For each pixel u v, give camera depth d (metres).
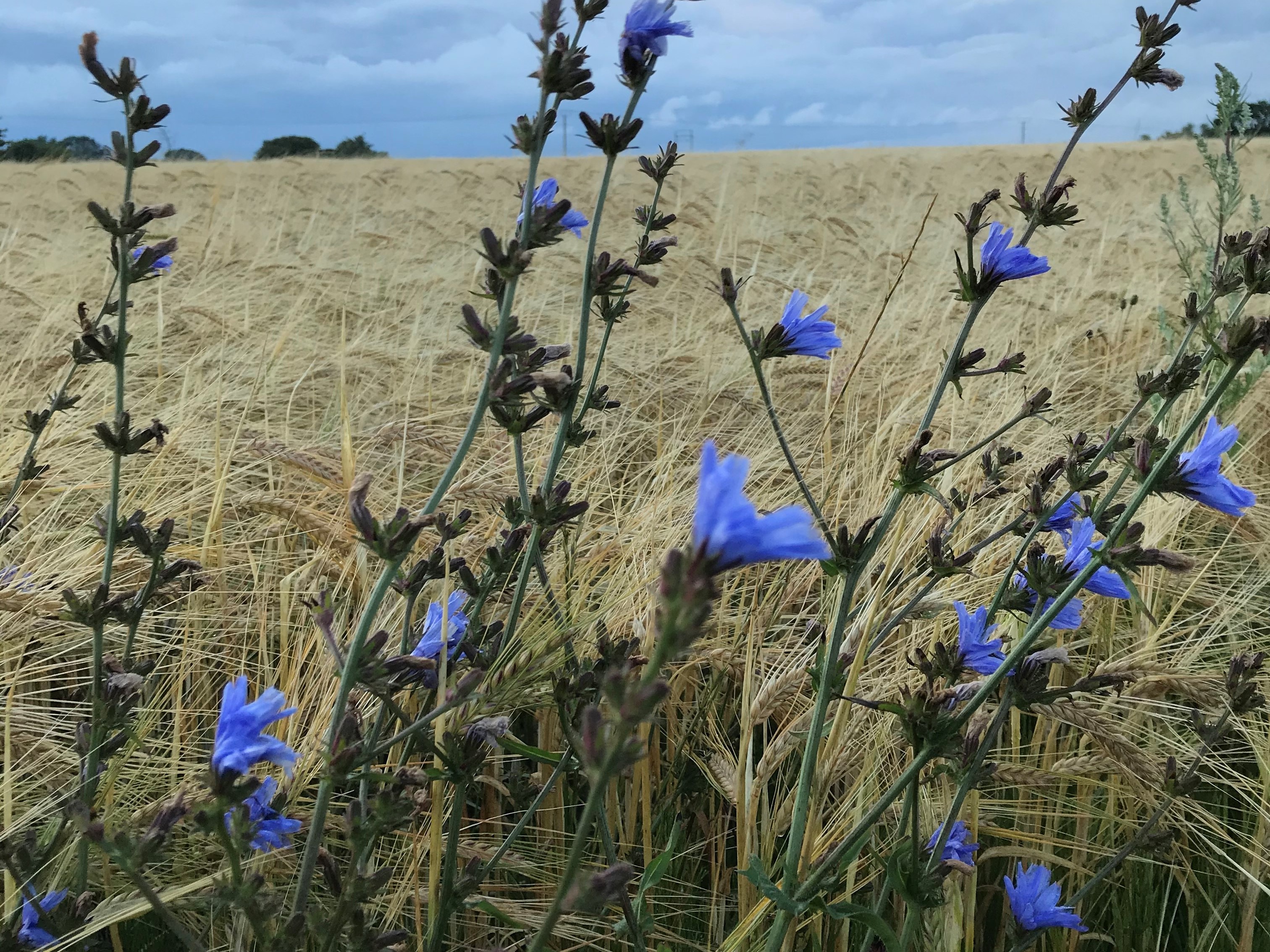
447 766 1.95
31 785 2.48
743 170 22.50
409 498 4.05
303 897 1.56
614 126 1.99
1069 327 7.04
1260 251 1.64
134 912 1.95
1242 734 3.09
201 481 4.08
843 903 1.93
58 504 3.79
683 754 2.94
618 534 3.59
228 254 10.08
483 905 2.14
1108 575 1.99
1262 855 2.59
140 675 2.14
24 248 10.23
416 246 12.10
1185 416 4.46
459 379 6.36
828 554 0.90
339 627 2.92
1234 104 4.14
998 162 23.78
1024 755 3.01
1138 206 14.59
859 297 8.45
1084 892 2.37
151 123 2.08
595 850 2.68
